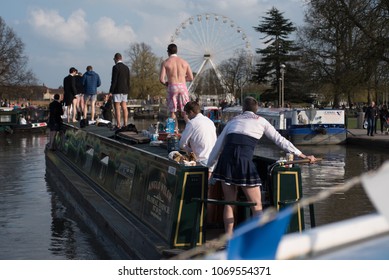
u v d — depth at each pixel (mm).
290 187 6551
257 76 87688
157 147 10445
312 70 53375
